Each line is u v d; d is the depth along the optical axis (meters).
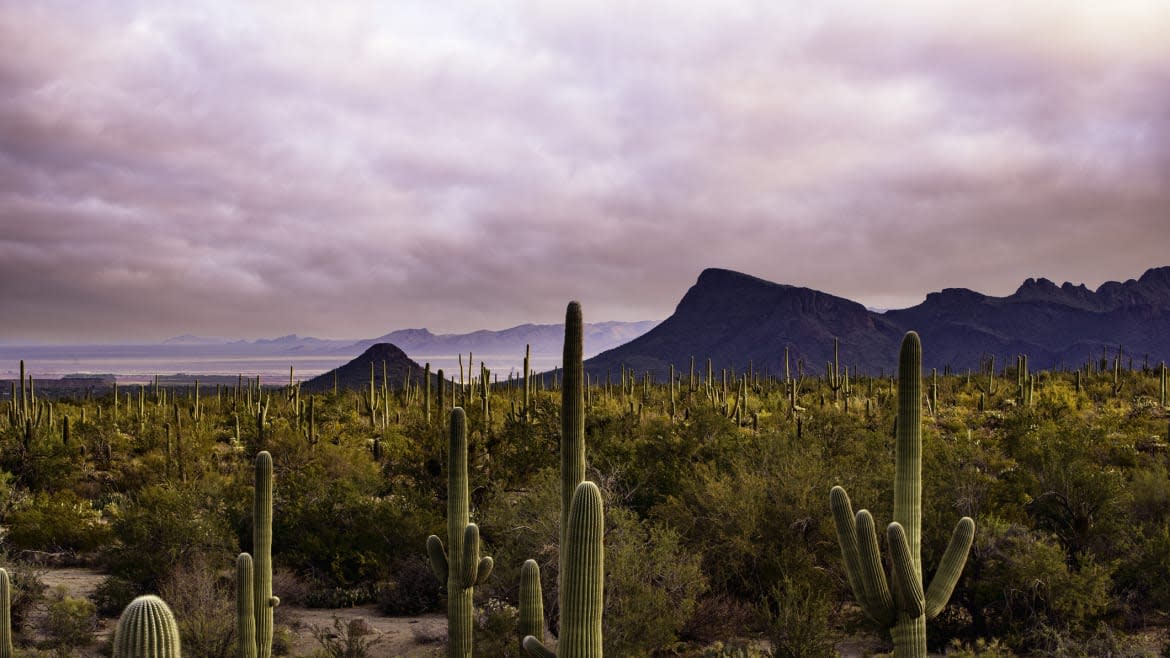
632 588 12.88
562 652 5.93
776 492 15.91
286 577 18.09
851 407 46.38
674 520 16.16
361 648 13.95
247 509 20.09
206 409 57.41
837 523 8.00
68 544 22.08
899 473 8.20
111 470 34.59
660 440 21.62
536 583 8.90
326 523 19.53
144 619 4.43
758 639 13.82
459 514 10.56
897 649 7.77
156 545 17.00
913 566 7.64
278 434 32.38
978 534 13.71
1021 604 13.38
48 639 14.21
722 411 41.97
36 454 30.59
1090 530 15.09
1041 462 16.38
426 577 17.69
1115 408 44.12
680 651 13.46
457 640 10.39
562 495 7.49
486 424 23.48
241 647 9.84
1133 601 13.75
